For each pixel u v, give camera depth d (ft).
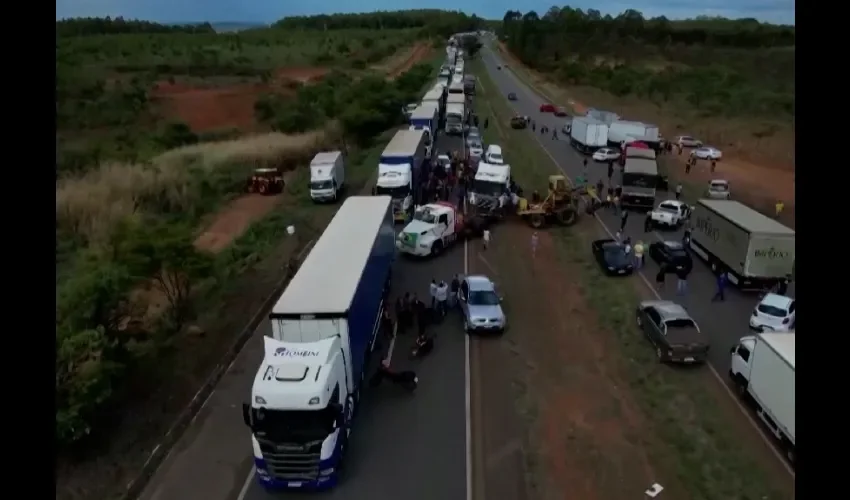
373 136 210.79
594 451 56.85
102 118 206.69
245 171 162.81
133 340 72.69
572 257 109.50
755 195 153.38
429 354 75.77
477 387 68.23
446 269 103.96
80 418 54.70
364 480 53.62
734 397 66.08
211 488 53.31
